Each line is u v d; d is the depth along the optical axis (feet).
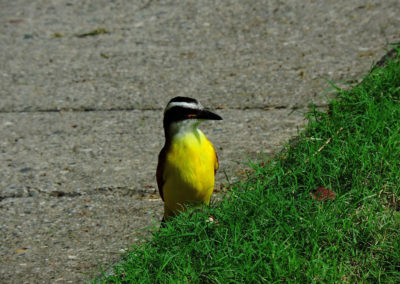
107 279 26.43
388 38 48.21
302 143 33.30
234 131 39.34
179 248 26.37
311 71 45.32
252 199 28.60
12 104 46.03
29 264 28.89
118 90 46.70
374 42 47.98
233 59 49.14
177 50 51.75
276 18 54.65
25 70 50.98
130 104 44.68
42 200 34.37
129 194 34.35
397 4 53.93
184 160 27.86
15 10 62.08
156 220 31.68
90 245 30.01
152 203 33.30
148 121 42.24
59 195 34.78
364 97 35.50
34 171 37.22
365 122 33.42
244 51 50.11
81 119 43.27
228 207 28.35
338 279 24.49
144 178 35.58
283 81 44.70
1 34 57.26
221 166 35.58
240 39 52.11
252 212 27.78
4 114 44.73
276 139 37.76
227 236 26.68
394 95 36.24
